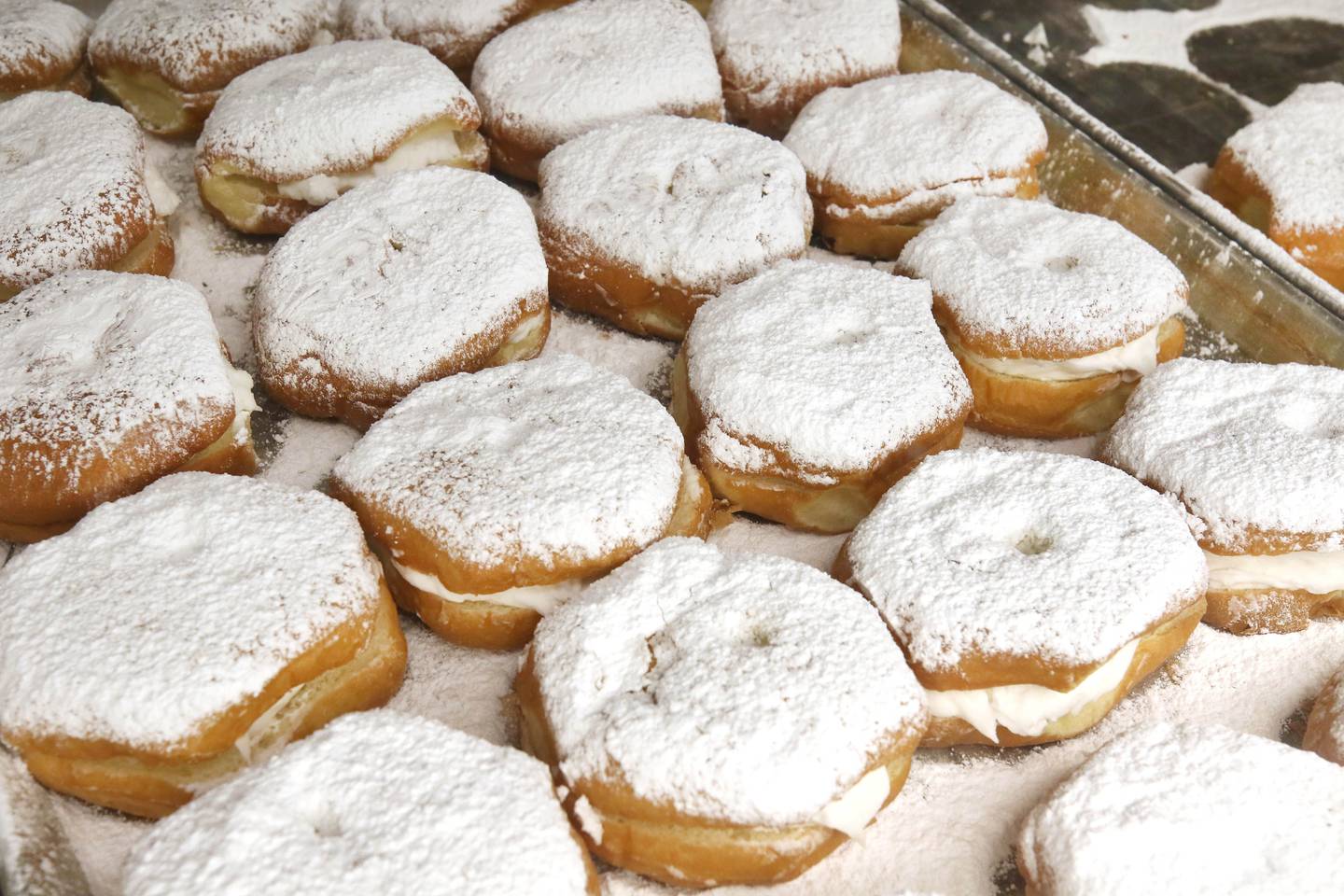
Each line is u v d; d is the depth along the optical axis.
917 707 0.43
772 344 0.51
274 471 0.52
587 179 0.56
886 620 0.45
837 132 0.60
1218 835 0.41
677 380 0.53
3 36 0.61
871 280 0.53
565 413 0.49
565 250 0.56
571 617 0.44
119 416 0.47
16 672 0.42
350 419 0.52
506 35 0.63
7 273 0.53
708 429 0.50
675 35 0.62
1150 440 0.50
